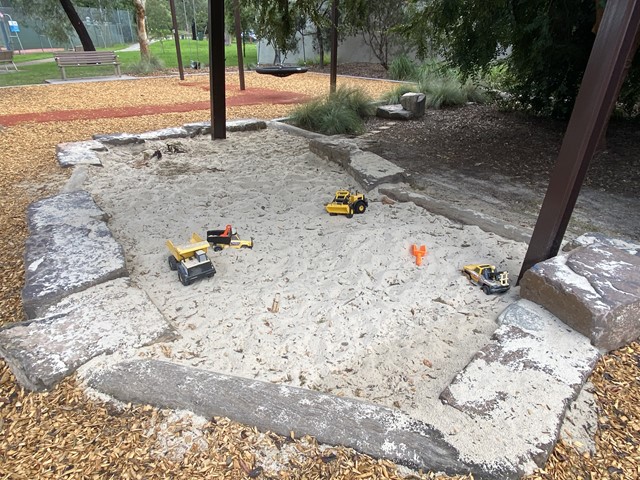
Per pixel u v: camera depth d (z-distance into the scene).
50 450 1.94
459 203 4.81
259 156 6.55
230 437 1.99
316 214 4.53
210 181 5.44
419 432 1.94
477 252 3.67
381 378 2.38
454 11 7.23
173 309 2.99
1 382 2.33
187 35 39.88
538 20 6.68
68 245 3.49
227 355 2.57
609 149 6.48
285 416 2.04
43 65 19.53
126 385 2.21
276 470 1.85
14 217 4.43
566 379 2.21
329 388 2.32
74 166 5.88
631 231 4.09
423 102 9.12
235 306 3.03
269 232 4.14
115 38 36.50
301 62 21.05
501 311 2.90
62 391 2.23
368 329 2.77
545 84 8.11
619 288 2.59
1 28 26.86
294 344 2.65
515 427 1.94
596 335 2.46
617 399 2.23
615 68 2.40
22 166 5.98
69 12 16.67
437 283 3.25
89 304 2.81
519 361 2.32
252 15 15.97
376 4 15.71
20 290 3.24
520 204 4.78
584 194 4.99
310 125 8.40
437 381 2.33
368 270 3.44
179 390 2.17
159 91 12.90
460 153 6.69
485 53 7.86
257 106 10.75
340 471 1.83
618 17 2.28
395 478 1.81
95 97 11.62
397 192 4.86
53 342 2.46
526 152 6.66
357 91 9.62
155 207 4.68
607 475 1.85
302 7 6.94
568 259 2.90
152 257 3.67
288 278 3.37
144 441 1.98
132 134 7.41
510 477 1.77
